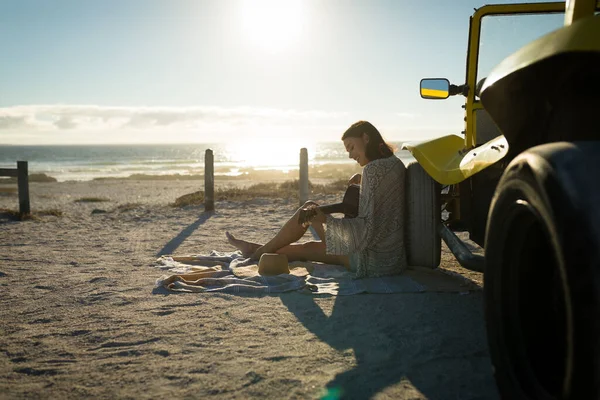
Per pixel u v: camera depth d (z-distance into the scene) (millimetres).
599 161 1661
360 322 3414
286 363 2771
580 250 1562
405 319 3445
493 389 2422
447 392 2406
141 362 2824
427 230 4410
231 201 12148
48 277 4969
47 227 8984
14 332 3369
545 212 1713
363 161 4598
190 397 2408
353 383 2520
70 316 3686
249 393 2434
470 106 4414
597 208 1572
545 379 1975
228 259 5453
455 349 2920
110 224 9328
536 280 2074
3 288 4547
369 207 4328
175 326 3402
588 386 1552
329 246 4371
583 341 1552
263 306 3811
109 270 5281
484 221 4035
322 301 3900
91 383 2578
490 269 2156
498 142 3291
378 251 4453
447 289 4074
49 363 2844
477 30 4340
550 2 4223
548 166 1731
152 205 12844
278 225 8602
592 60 1810
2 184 30656
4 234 8133
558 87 2027
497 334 2133
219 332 3273
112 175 48688
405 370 2658
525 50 2061
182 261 5621
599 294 1518
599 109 2029
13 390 2516
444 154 4316
